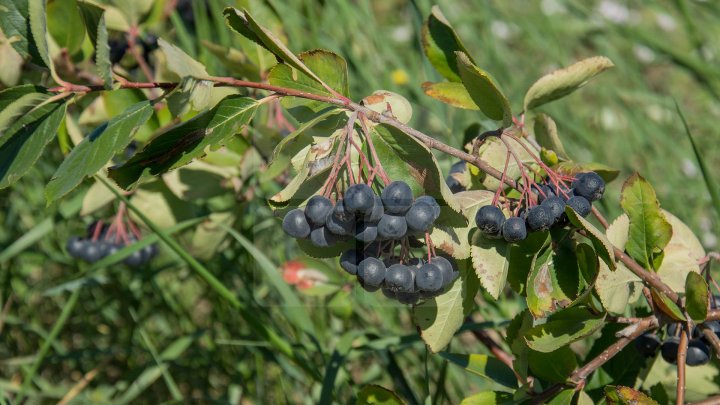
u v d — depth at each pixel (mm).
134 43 770
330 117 576
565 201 581
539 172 611
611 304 578
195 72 565
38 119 574
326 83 579
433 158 547
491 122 711
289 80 577
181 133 563
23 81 733
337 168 551
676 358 614
